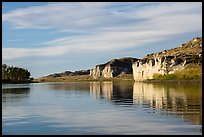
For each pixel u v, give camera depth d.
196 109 44.19
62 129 29.98
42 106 53.25
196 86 131.38
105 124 32.59
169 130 28.64
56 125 32.25
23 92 106.88
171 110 43.62
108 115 39.72
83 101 63.97
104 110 45.62
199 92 86.69
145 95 80.19
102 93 95.56
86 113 42.25
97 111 44.44
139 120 34.72
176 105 50.69
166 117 36.56
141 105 52.16
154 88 124.12
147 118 36.09
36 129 30.00
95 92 103.12
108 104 55.53
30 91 114.44
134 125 31.64
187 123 31.88
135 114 40.09
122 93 92.94
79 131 28.97
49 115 40.41
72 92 105.25
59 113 42.53
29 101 65.12
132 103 56.38
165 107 47.91
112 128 30.27
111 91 107.81
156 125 31.25
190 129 28.75
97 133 27.97
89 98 73.00
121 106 51.12
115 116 38.62
